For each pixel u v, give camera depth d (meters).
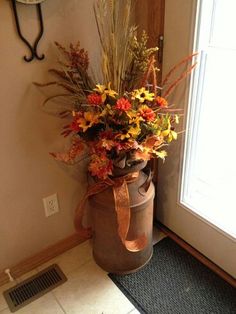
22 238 1.43
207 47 1.21
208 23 1.15
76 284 1.41
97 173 1.08
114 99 1.05
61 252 1.58
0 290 1.40
